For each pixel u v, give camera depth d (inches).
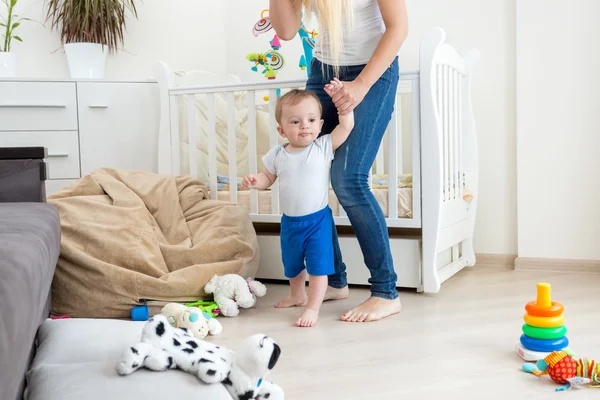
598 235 102.3
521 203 106.7
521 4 104.6
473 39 110.5
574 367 52.4
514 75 107.9
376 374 55.7
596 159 101.6
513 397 49.9
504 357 59.7
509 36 107.8
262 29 109.3
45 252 39.6
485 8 109.2
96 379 35.4
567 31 102.0
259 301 86.0
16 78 104.0
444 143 92.3
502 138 109.4
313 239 74.0
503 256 109.9
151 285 75.8
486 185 111.0
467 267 109.7
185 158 107.0
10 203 62.3
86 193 88.0
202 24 131.9
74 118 106.2
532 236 106.3
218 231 86.3
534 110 105.0
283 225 76.3
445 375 55.1
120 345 41.4
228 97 96.9
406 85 114.3
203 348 39.6
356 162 72.4
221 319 76.4
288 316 77.0
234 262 83.0
